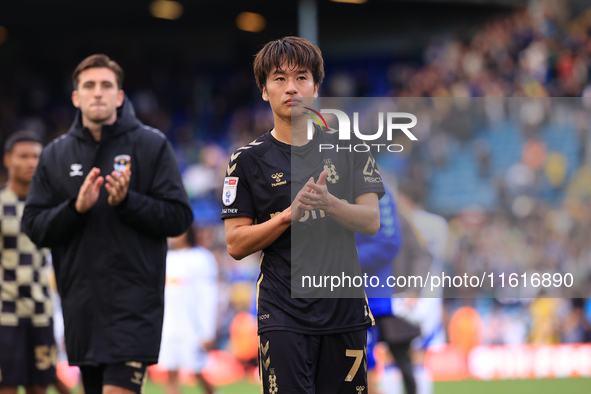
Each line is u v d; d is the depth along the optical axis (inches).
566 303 1207.6
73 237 490.6
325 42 2928.2
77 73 519.5
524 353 1208.8
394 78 2655.0
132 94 3058.6
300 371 371.9
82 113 518.6
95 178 497.4
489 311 1192.8
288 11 2903.5
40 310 656.4
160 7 2837.1
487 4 2571.4
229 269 1557.6
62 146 516.1
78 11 2876.5
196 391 1101.7
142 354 481.7
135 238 491.8
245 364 1321.4
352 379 386.6
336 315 382.0
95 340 480.1
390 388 762.2
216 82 3068.4
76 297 486.6
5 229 644.7
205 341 879.7
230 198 396.2
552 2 2527.1
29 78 3085.6
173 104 3026.6
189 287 874.8
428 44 2647.6
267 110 2819.9
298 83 387.2
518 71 2281.0
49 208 509.4
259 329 385.4
